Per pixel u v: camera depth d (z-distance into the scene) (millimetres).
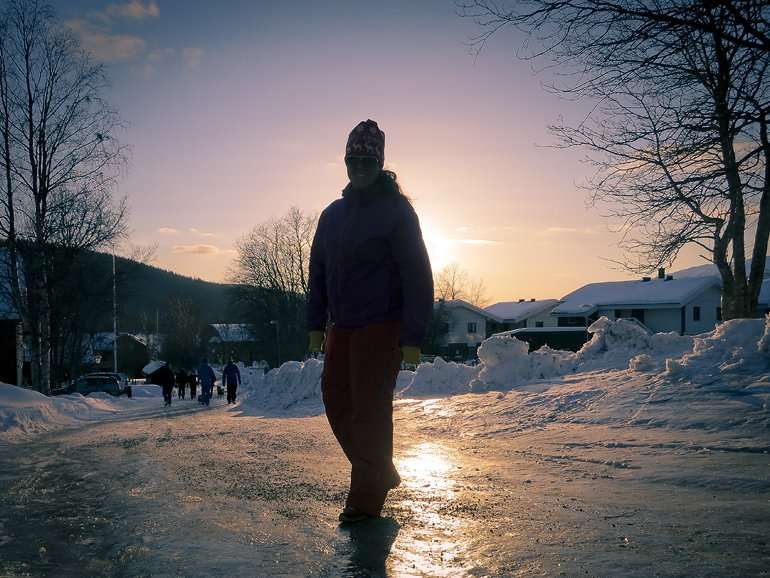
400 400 10805
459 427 7359
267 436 6605
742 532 2496
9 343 36188
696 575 1989
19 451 6316
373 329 3021
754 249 17828
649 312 48000
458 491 3471
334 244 3127
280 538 2539
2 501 3520
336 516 2922
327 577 2062
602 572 2037
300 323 63781
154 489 3715
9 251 23031
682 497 3244
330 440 6000
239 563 2213
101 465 4863
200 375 25047
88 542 2578
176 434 7426
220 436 6895
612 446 5246
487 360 10500
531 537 2480
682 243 10383
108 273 25312
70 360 42188
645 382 7625
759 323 7926
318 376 15500
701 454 4637
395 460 4781
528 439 5996
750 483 3502
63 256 23422
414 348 2961
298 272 63625
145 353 93062
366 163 3072
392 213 3049
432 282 3064
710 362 7562
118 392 32500
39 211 22609
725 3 5934
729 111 6699
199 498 3395
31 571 2215
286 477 3975
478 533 2562
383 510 3014
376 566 2162
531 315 64062
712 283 47188
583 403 7449
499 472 4160
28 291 23375
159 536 2607
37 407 13492
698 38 6324
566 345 36625
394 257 3061
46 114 22469
